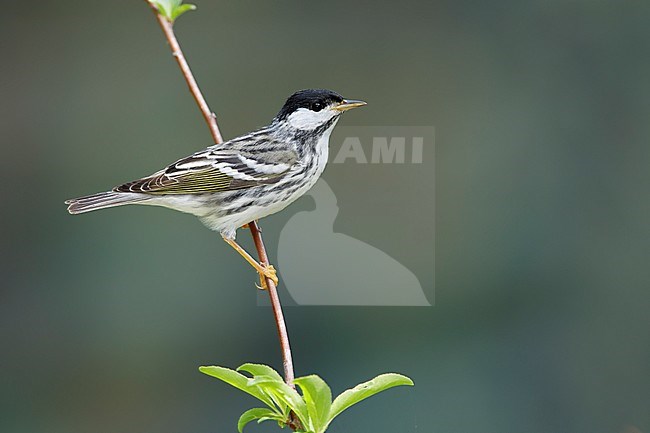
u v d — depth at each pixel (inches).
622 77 518.6
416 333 458.3
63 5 552.1
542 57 528.4
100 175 534.3
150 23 556.1
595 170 504.4
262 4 553.0
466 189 500.1
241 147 337.4
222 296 479.8
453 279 475.2
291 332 457.4
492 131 518.6
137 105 546.3
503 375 458.6
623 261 485.4
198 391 476.1
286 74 546.9
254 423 461.4
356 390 197.9
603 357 467.5
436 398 450.3
